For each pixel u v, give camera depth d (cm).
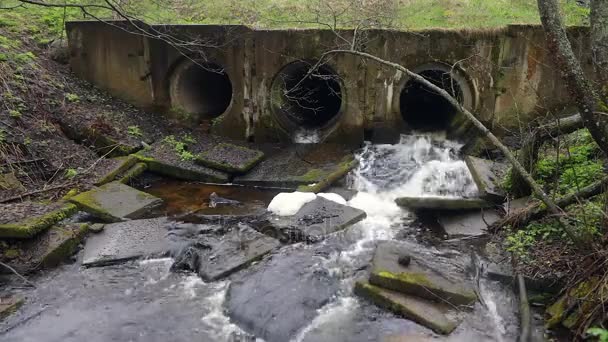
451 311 652
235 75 1250
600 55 752
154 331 636
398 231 896
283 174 1123
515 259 736
